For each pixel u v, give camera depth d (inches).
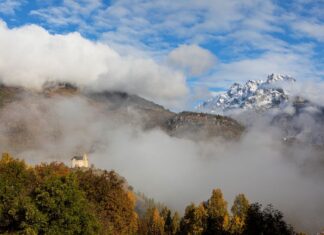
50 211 1255.5
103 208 1656.0
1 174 1609.3
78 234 1274.6
